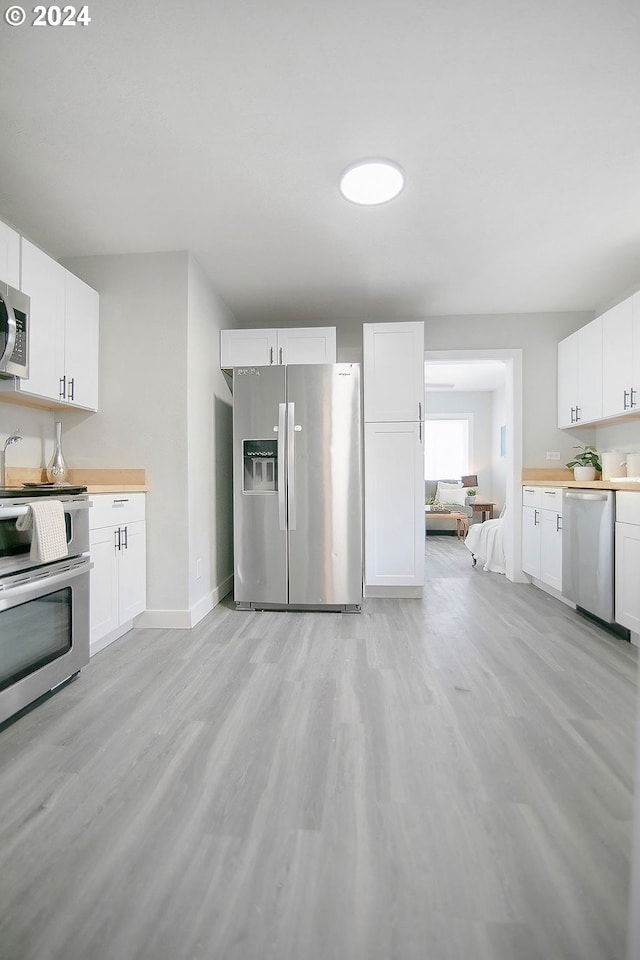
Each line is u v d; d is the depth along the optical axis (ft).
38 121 5.55
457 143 6.01
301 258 9.24
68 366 7.90
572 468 11.64
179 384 8.82
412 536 11.07
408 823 3.79
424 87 5.11
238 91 5.13
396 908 3.03
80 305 8.25
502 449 23.76
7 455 7.79
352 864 3.38
